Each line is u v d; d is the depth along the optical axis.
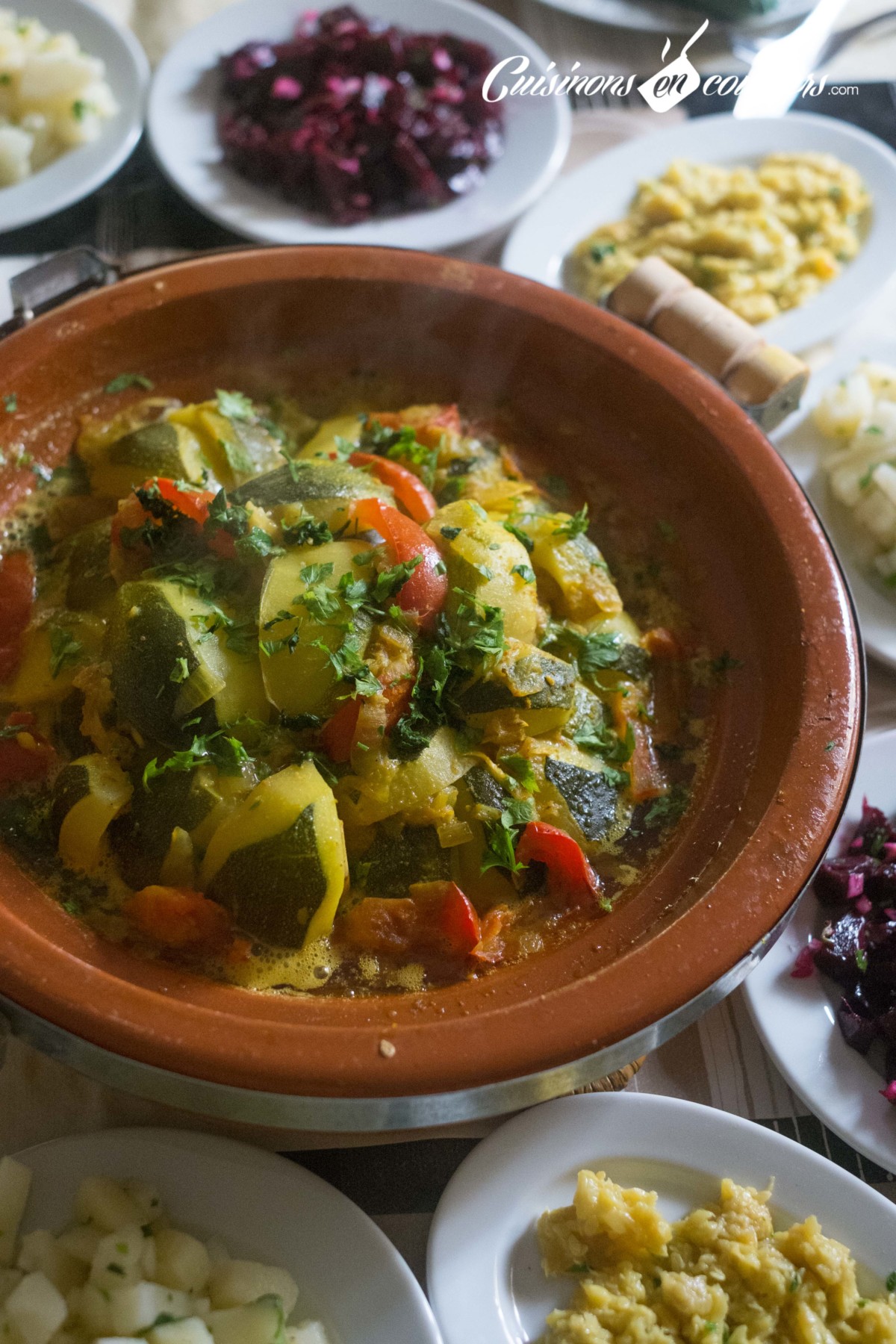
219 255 0.77
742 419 0.75
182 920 0.67
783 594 0.71
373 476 0.73
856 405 0.83
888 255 0.91
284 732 0.68
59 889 0.68
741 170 0.94
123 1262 0.64
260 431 0.77
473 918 0.68
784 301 0.90
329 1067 0.62
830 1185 0.67
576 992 0.64
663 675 0.74
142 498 0.71
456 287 0.77
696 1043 0.72
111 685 0.69
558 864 0.69
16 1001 0.63
